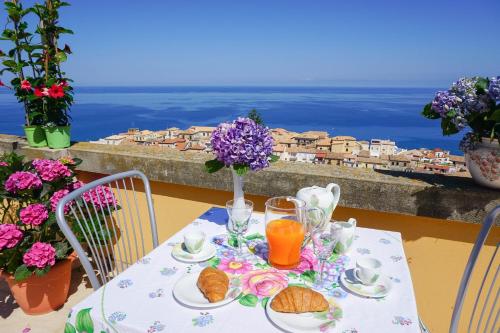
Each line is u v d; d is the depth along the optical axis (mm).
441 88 1503
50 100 2459
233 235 1460
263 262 1230
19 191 2070
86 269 1320
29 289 2086
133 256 2566
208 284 990
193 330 857
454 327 1249
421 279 1810
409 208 1637
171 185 2299
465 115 1393
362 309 949
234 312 932
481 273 1684
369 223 1845
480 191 1511
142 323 883
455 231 1681
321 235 1078
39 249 1958
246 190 1988
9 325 2092
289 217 1175
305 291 939
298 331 834
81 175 2643
